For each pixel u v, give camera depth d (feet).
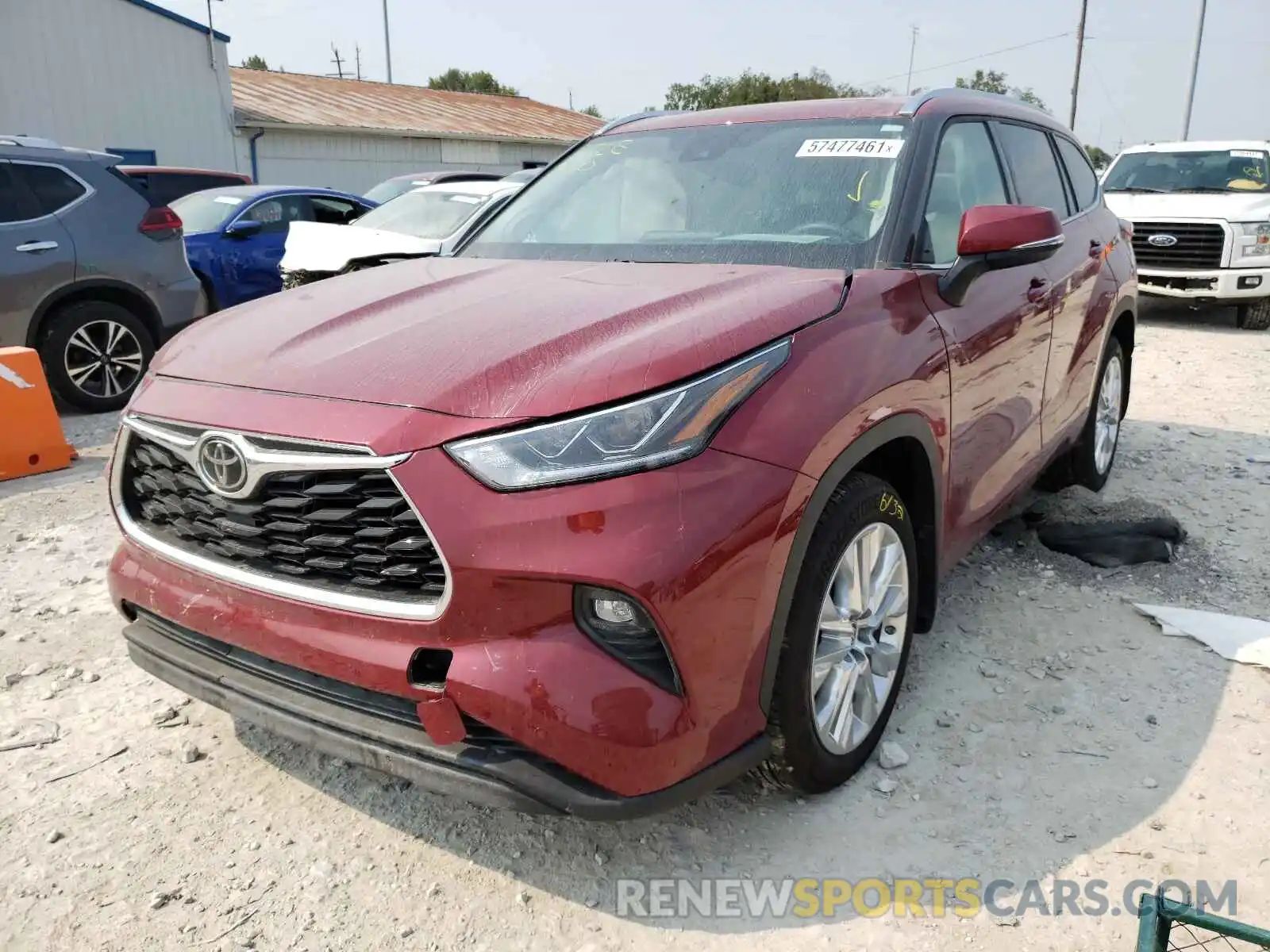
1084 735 9.61
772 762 8.09
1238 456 18.43
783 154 11.07
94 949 7.24
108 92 61.11
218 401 7.72
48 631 12.27
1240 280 32.32
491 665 6.65
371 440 6.82
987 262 9.47
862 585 8.52
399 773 7.12
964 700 10.27
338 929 7.42
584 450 6.63
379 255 21.21
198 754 9.60
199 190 43.42
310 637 7.27
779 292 8.27
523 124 96.12
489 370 7.16
